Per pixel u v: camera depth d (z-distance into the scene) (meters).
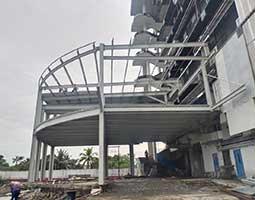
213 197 8.02
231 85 12.23
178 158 24.03
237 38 11.38
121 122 15.30
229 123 12.45
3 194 21.91
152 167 26.41
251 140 11.28
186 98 20.84
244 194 7.82
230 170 13.37
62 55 15.30
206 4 15.52
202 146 17.73
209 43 15.95
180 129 18.62
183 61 20.78
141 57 14.66
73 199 11.27
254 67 10.03
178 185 11.96
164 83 21.53
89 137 19.77
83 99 21.08
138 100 23.14
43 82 17.94
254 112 10.20
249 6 10.31
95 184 12.21
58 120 14.64
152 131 19.05
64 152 53.31
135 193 10.21
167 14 25.70
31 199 13.86
